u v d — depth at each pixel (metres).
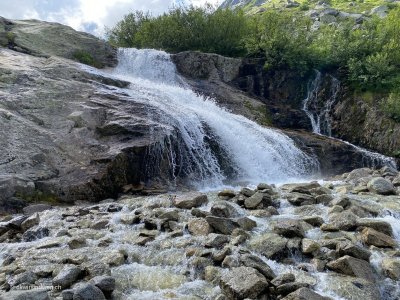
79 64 24.98
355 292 7.56
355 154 25.56
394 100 27.84
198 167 19.34
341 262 8.35
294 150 24.09
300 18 41.59
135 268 8.73
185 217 11.55
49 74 21.20
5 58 22.36
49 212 12.73
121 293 7.62
